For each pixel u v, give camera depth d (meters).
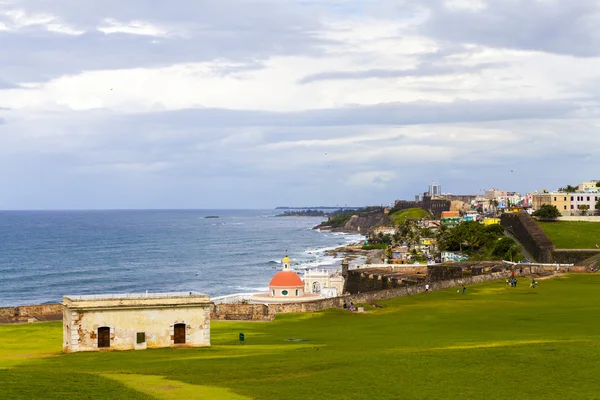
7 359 67.94
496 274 166.62
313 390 49.91
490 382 51.78
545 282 157.12
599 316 99.38
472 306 120.62
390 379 53.25
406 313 115.69
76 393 47.38
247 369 58.38
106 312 74.19
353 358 62.88
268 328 101.44
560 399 46.81
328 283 197.00
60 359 67.25
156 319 76.00
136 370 58.75
